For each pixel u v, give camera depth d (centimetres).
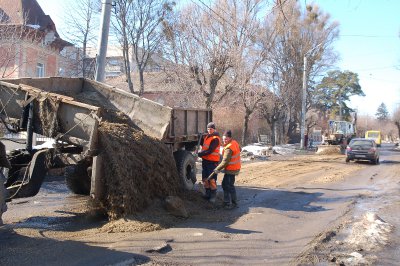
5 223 759
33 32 2309
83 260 551
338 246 646
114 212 752
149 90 3356
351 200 1072
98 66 1303
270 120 4075
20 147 1103
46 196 1033
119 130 816
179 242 645
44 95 820
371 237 694
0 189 646
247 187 1288
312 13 3634
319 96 7138
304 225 784
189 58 2522
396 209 956
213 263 554
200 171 1675
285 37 3722
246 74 2744
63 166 883
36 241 637
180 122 1073
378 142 5722
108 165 755
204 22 2522
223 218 821
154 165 847
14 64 2156
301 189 1270
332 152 3195
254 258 580
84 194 1054
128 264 539
